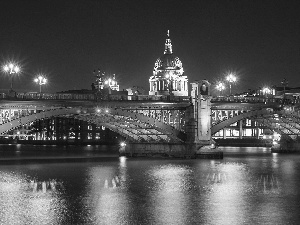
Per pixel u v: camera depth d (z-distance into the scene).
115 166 107.56
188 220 56.69
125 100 114.12
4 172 97.75
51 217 57.97
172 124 125.06
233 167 104.50
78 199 67.69
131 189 75.75
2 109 102.88
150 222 55.94
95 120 122.62
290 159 125.19
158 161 118.12
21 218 57.59
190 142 124.19
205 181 83.69
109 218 57.59
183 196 69.94
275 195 70.62
